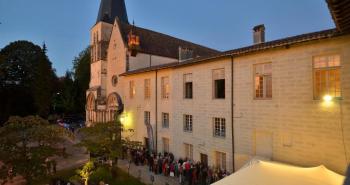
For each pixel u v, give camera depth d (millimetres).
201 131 21578
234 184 8758
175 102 24625
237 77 18609
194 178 18828
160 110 26766
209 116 20875
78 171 19484
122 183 19969
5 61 48438
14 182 18375
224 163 19844
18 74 52031
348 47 13039
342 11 6078
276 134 15992
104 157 21969
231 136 18875
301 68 14930
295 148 15023
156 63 37969
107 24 44000
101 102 39625
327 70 14031
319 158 13969
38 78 52031
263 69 17094
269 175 9086
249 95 17734
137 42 35594
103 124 22062
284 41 15656
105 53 43125
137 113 30547
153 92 27922
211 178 18406
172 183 19797
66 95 64125
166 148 26109
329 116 13672
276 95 16094
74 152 30484
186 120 23578
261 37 19984
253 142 17328
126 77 33062
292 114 15250
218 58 19812
